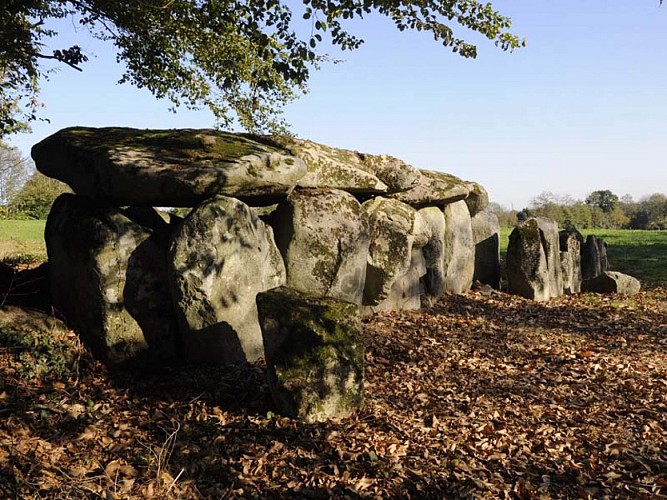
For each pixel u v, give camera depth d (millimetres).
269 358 6117
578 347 9203
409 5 7785
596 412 6555
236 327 7367
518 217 45469
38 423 5477
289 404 5934
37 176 19156
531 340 9516
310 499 4695
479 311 11320
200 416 5934
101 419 5770
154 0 9742
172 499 4566
